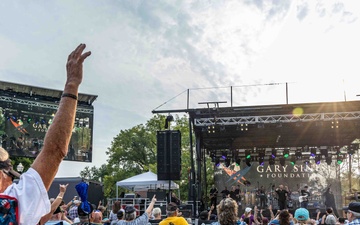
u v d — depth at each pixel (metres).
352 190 22.77
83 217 4.21
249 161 23.64
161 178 16.75
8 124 21.62
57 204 3.04
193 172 18.20
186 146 38.53
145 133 43.84
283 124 19.22
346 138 22.42
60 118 1.39
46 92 23.48
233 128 20.42
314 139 22.67
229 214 4.35
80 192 2.85
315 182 24.11
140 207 16.91
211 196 21.12
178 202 16.48
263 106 17.61
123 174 42.41
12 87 22.89
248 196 24.17
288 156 23.72
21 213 1.24
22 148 21.81
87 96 24.62
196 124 18.42
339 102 16.95
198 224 12.61
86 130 24.31
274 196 23.36
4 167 1.43
